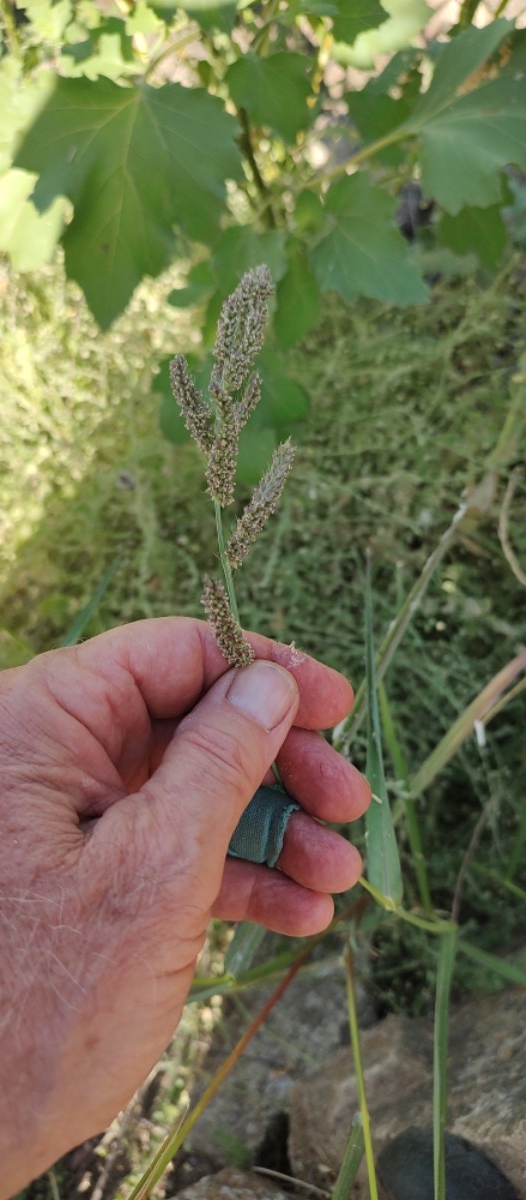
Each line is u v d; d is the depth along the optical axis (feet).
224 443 0.38
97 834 0.43
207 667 0.57
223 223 0.98
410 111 0.76
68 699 0.51
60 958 0.41
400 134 0.69
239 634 0.47
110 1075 0.42
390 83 0.77
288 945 0.81
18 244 0.73
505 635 0.88
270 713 0.47
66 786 0.48
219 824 0.43
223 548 0.42
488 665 0.85
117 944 0.41
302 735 0.59
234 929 0.81
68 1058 0.41
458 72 0.65
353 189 0.70
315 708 0.58
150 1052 0.43
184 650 0.55
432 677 0.84
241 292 0.35
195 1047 0.76
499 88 0.65
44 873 0.42
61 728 0.50
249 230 0.72
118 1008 0.41
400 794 0.67
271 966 0.63
